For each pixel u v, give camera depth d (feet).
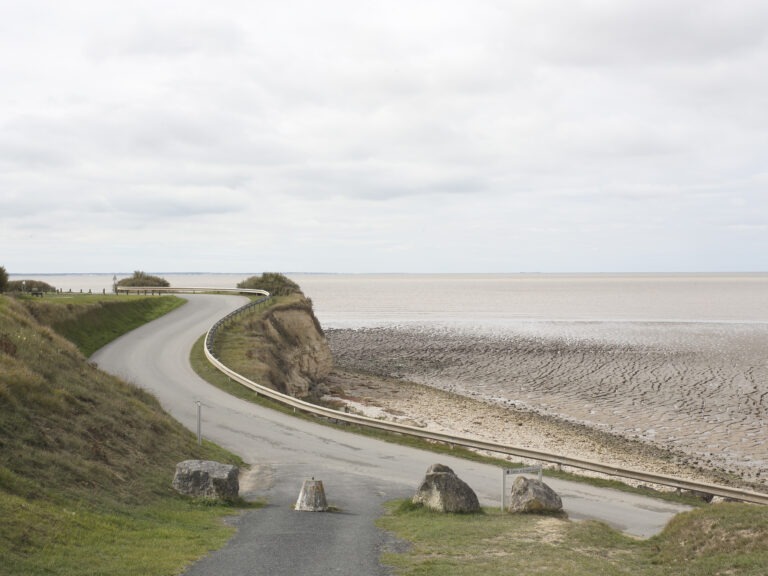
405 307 508.94
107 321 181.06
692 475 102.99
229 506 59.77
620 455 114.42
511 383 187.21
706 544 43.78
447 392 174.81
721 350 246.88
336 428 106.93
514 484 62.39
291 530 50.67
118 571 36.63
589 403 160.35
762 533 42.93
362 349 256.11
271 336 183.42
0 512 40.16
